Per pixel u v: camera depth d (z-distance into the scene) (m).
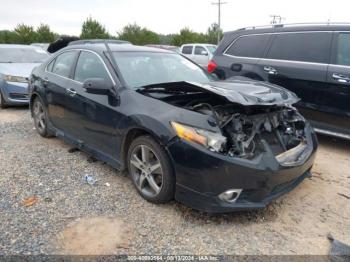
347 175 4.17
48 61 5.20
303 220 3.13
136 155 3.42
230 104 3.18
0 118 6.93
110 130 3.66
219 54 6.27
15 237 2.77
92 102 3.87
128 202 3.36
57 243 2.72
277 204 3.40
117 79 3.72
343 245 2.77
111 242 2.74
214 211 2.85
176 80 4.08
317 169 4.34
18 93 7.67
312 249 2.72
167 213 3.16
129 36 49.97
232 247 2.72
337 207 3.39
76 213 3.15
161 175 3.15
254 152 2.96
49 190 3.58
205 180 2.81
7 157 4.51
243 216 3.16
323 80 4.93
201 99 3.32
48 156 4.57
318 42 5.09
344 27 4.88
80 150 4.78
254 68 5.69
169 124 2.99
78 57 4.46
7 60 8.58
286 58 5.39
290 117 3.75
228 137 2.93
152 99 3.32
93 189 3.62
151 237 2.82
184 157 2.87
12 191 3.54
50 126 5.05
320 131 5.15
